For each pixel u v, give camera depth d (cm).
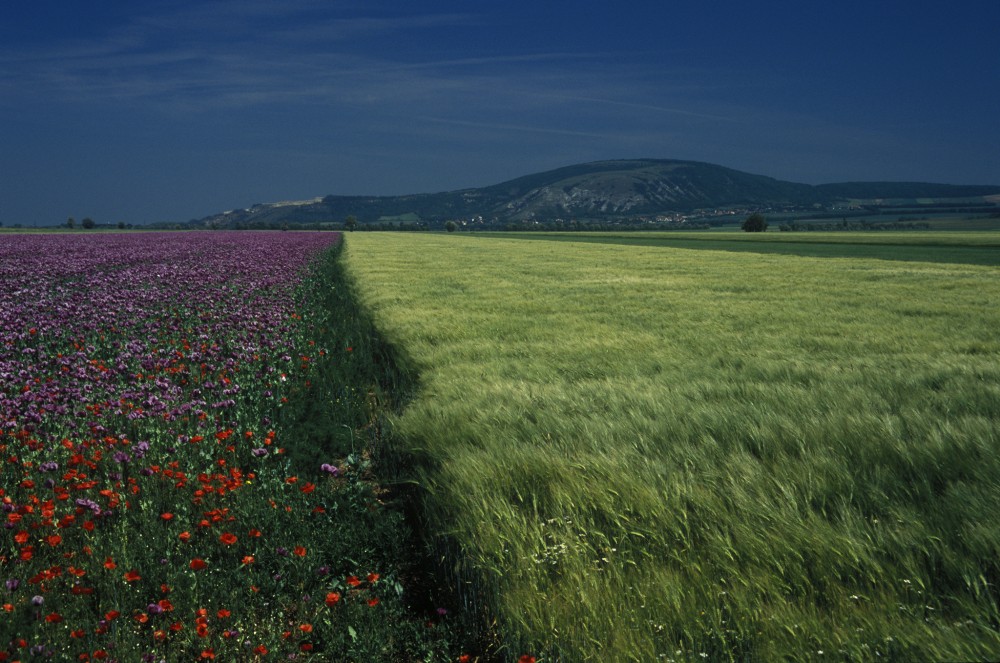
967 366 804
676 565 344
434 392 725
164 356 861
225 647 314
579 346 1026
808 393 651
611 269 3152
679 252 5241
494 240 8694
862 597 301
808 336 1124
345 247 5778
